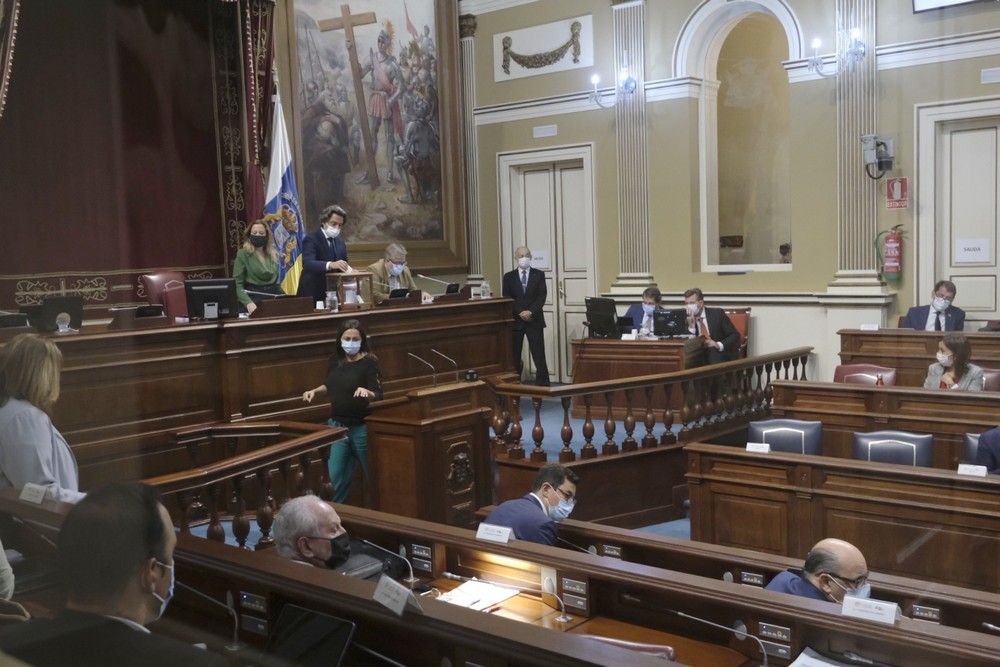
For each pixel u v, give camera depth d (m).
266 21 6.82
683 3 8.66
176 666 1.59
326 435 4.43
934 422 5.10
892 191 6.66
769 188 9.39
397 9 9.75
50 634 1.58
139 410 4.90
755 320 8.14
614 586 2.85
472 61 10.23
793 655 2.46
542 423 6.20
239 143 6.39
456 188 10.44
